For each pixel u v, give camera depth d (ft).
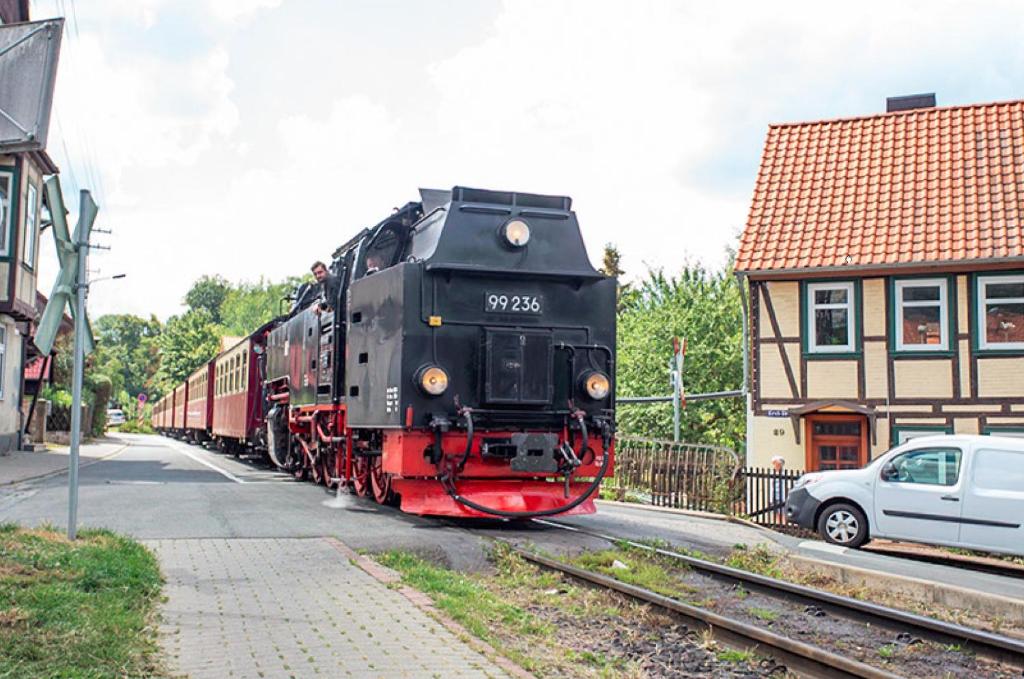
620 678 21.27
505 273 41.55
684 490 66.74
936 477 46.44
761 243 75.92
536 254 42.65
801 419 73.15
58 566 25.58
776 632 26.99
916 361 71.20
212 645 20.83
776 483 61.31
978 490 44.88
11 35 25.09
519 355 40.81
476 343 41.04
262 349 86.28
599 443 42.32
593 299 43.24
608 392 42.24
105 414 167.94
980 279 70.13
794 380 73.77
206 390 131.13
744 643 24.14
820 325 73.82
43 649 18.63
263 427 80.18
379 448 46.65
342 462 53.16
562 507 40.78
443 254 41.29
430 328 40.52
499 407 40.75
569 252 43.34
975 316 70.03
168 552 32.65
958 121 79.87
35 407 113.70
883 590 35.40
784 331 74.28
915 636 26.76
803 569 38.47
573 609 27.99
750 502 62.49
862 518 47.98
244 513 43.70
